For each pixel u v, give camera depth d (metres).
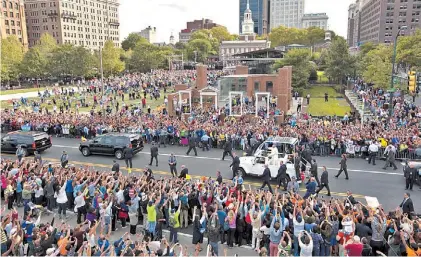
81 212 16.27
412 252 10.74
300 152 23.31
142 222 16.62
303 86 66.44
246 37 177.38
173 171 23.95
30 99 64.12
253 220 13.67
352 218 12.90
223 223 13.85
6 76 88.88
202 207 14.71
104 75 112.88
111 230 15.76
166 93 70.44
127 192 16.11
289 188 18.56
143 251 10.23
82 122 35.91
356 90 62.53
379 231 12.11
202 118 37.59
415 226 11.92
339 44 73.19
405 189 20.67
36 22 165.62
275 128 30.81
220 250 13.87
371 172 23.92
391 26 148.38
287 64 66.12
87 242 10.78
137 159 27.84
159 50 145.88
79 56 100.19
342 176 23.20
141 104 56.12
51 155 29.20
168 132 32.22
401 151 26.23
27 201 17.06
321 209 13.95
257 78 51.84
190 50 161.12
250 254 13.52
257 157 22.45
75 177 17.66
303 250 11.20
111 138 28.16
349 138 27.88
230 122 34.25
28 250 12.44
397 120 34.47
